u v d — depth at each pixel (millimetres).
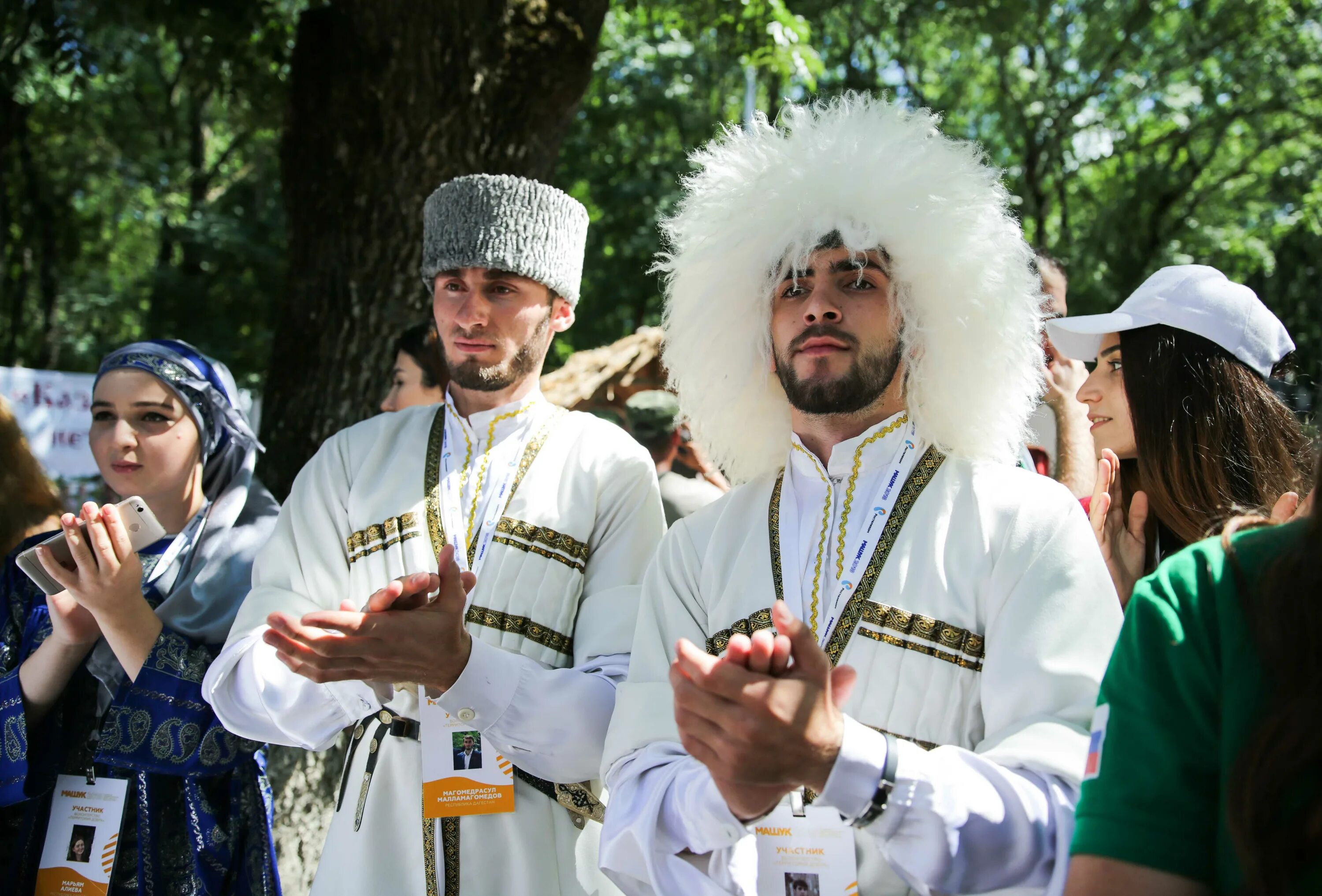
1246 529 1222
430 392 3666
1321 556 1064
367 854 2148
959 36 14070
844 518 1909
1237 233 16016
